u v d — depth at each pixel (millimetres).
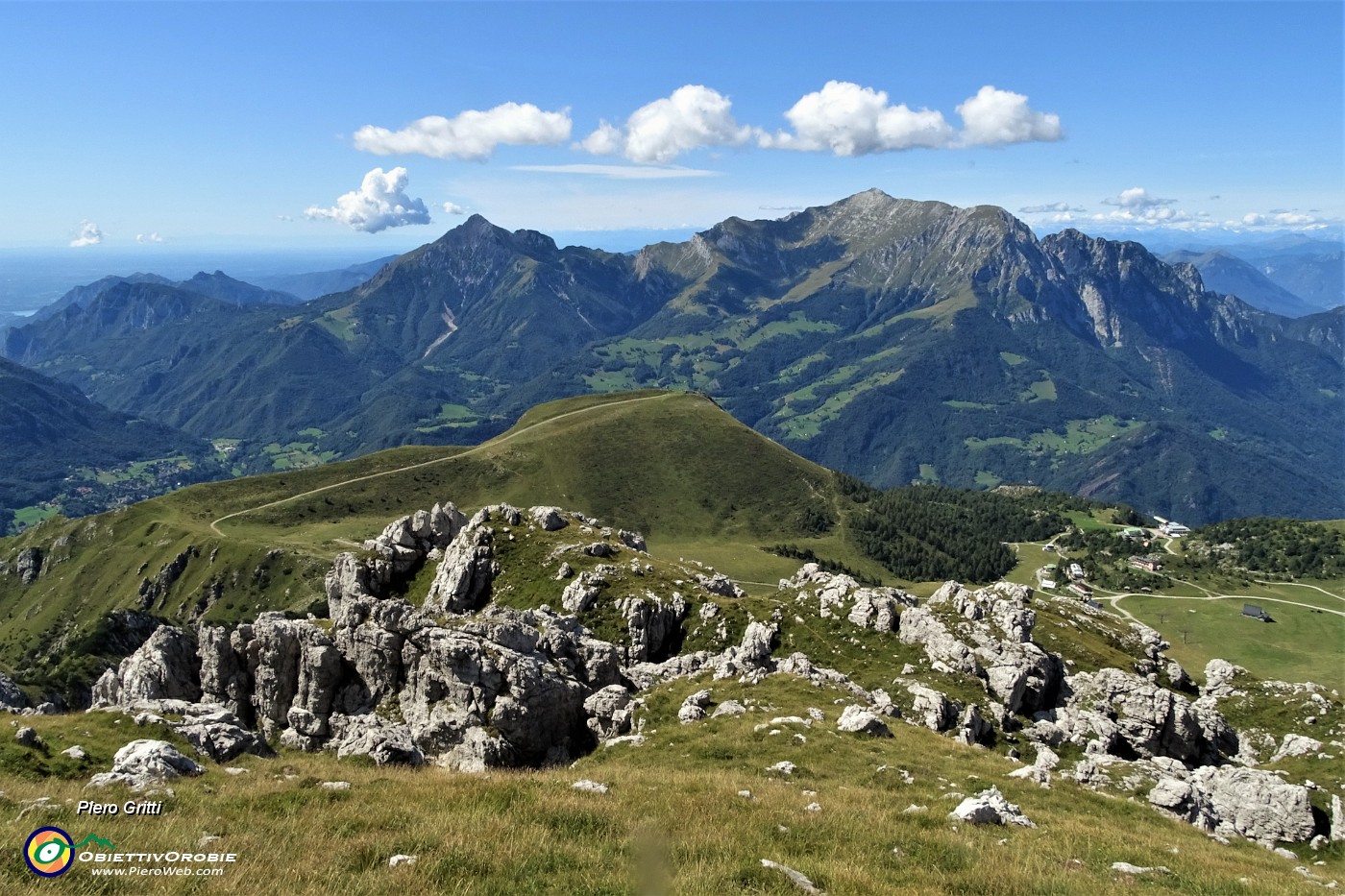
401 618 72625
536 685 64875
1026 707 79688
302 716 68500
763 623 96875
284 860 19594
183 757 31406
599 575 109750
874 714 53750
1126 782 52125
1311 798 60594
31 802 23172
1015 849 26328
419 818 23688
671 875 20188
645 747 54406
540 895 18359
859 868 21844
